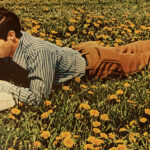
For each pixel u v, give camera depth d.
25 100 2.68
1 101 2.62
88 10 6.32
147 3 7.93
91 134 2.49
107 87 3.14
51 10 6.08
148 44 3.67
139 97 2.97
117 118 2.69
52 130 2.46
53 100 2.83
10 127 2.46
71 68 3.04
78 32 4.61
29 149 2.29
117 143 2.40
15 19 2.66
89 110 2.72
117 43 4.48
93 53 3.21
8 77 3.13
